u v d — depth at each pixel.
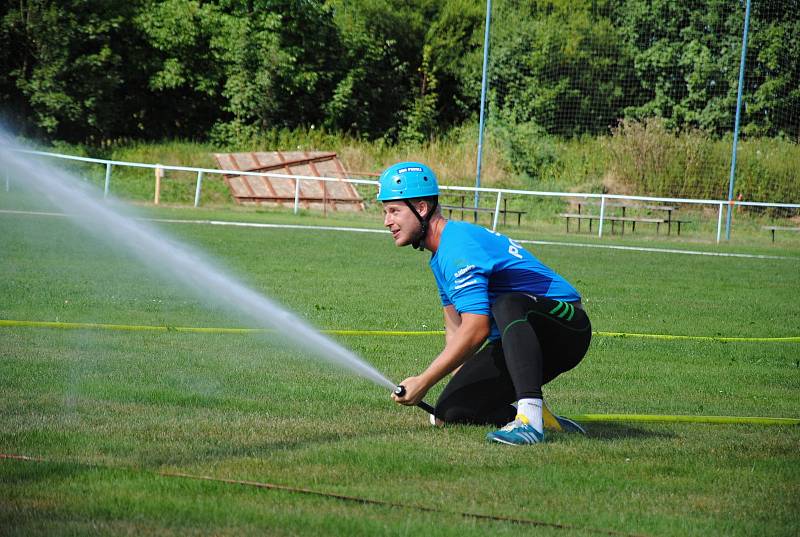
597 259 40.53
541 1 83.56
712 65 75.19
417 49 88.06
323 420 10.96
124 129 77.31
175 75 75.62
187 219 47.66
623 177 67.81
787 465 9.63
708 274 35.97
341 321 20.08
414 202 10.30
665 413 12.55
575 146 74.56
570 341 10.57
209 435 9.91
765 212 65.00
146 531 6.80
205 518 7.12
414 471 8.76
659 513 7.83
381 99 84.19
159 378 13.16
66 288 22.53
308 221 52.41
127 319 18.73
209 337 17.22
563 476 8.82
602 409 12.68
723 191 65.62
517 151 73.06
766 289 31.67
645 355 17.80
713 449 10.29
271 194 63.56
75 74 69.38
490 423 11.07
